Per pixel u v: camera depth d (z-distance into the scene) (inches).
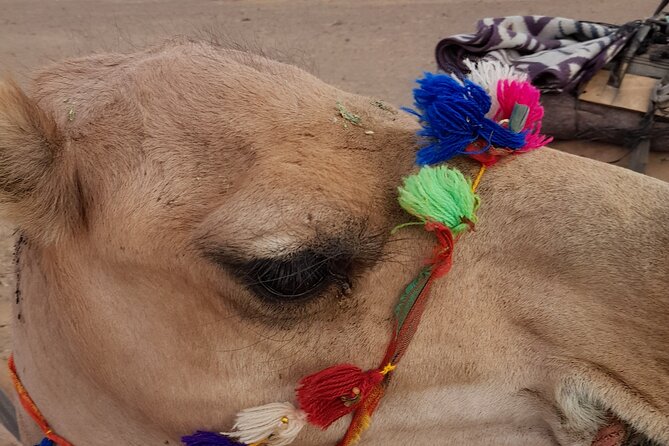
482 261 18.1
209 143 17.4
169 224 17.1
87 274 17.9
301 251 16.6
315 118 18.1
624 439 18.3
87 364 18.7
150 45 21.5
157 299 17.6
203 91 18.1
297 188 16.7
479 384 18.7
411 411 19.0
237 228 16.5
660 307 16.9
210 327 17.6
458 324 18.2
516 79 19.2
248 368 18.0
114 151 17.6
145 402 18.7
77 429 19.8
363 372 18.0
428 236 17.8
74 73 19.5
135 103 18.0
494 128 17.9
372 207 17.5
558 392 18.0
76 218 17.7
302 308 17.3
